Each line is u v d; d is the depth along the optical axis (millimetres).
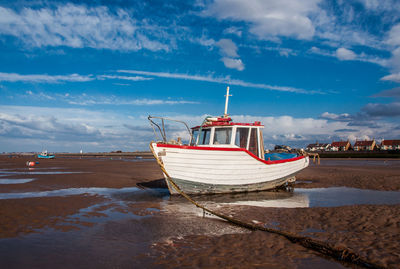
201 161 10898
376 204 9367
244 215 7859
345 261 4543
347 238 5605
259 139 12844
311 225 6711
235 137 11992
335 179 17828
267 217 7609
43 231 6141
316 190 13508
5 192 11641
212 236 5883
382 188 13836
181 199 10633
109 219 7297
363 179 17172
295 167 14305
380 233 5871
